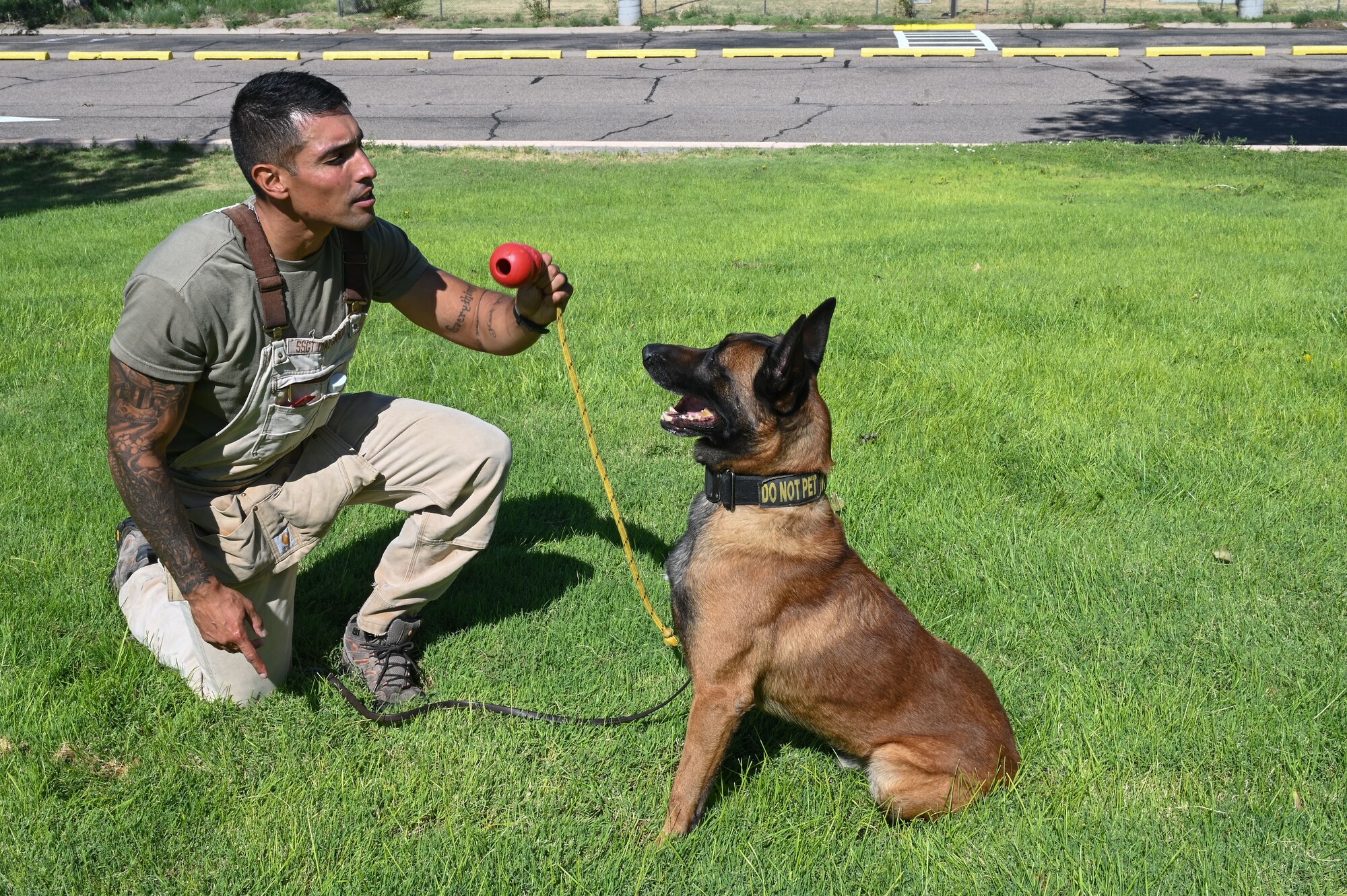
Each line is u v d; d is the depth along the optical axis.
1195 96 20.03
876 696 3.03
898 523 4.70
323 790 3.07
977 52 24.77
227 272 2.87
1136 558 4.41
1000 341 7.04
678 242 10.31
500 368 6.57
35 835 2.83
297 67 23.92
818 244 10.17
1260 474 5.10
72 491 4.76
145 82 22.25
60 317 7.38
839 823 3.04
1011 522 4.69
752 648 2.99
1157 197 12.61
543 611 4.08
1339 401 5.93
